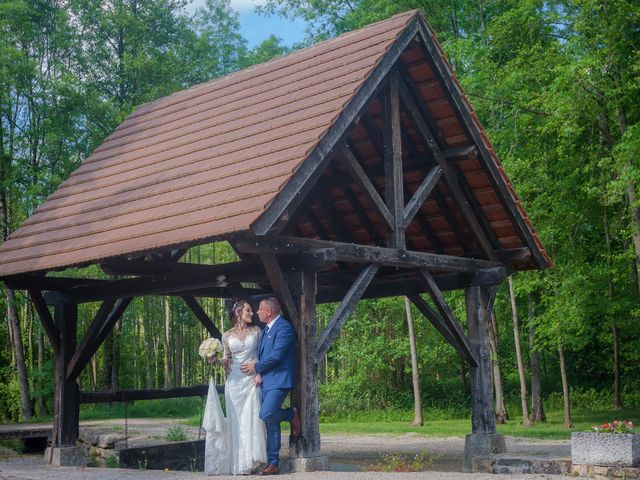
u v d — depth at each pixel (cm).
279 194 788
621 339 2747
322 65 1041
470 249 1238
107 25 3164
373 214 1272
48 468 975
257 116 1016
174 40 3459
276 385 828
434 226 1242
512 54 2239
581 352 3180
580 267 2014
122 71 3250
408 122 1101
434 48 1012
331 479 735
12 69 2697
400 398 2891
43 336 3225
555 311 2016
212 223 802
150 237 864
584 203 2059
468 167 1122
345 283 1302
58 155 2911
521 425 2205
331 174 1222
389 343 2688
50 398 3225
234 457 833
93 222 1030
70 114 2886
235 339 857
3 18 2802
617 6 1767
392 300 2569
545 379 3222
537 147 2059
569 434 1697
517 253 1198
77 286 1118
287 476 771
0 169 2795
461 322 2355
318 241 872
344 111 884
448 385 3023
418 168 1141
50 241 1059
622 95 1838
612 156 1847
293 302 859
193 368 4297
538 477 760
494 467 982
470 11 2523
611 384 3108
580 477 790
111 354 3319
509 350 3089
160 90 3200
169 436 1481
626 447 819
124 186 1084
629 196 1822
